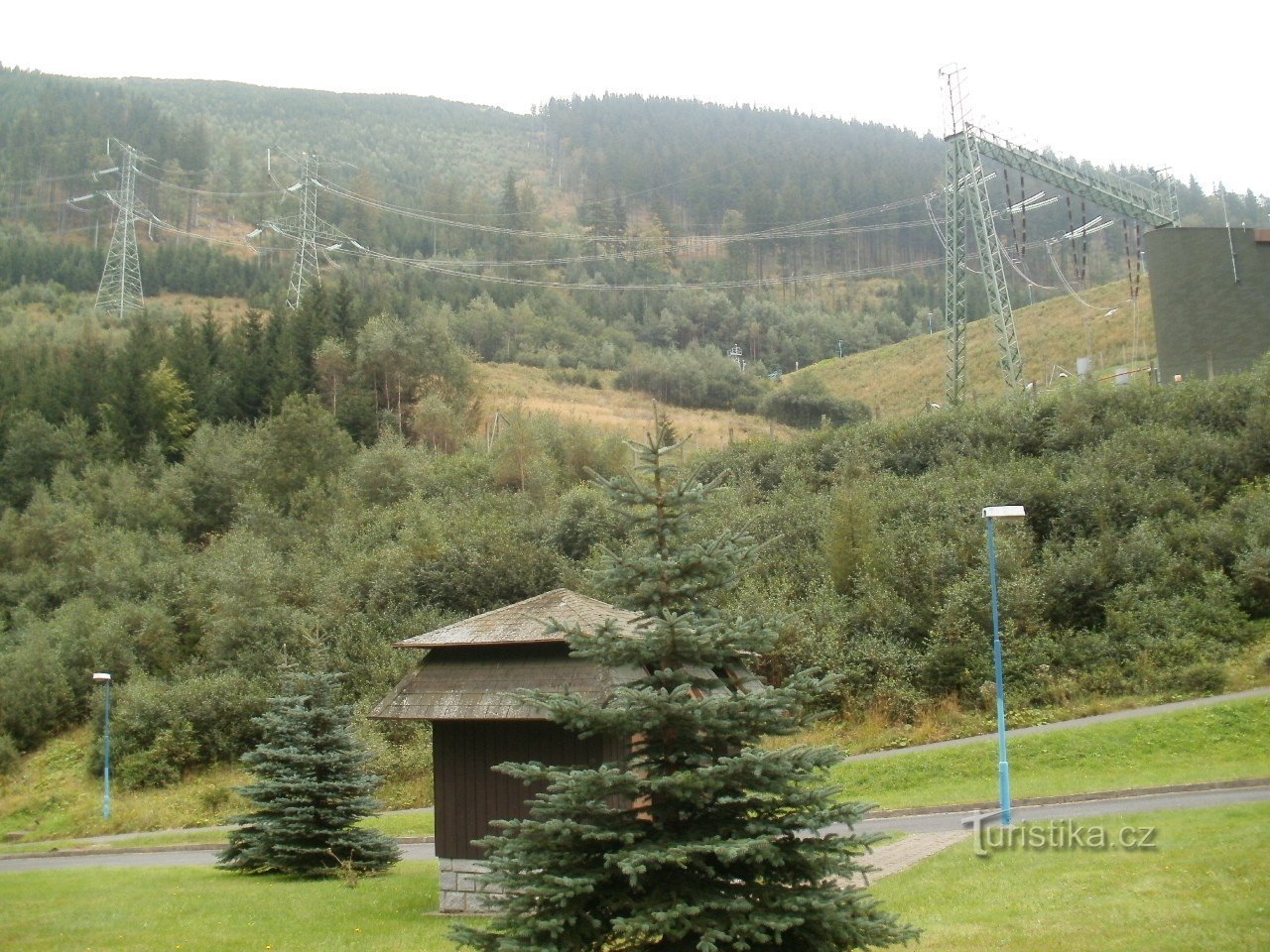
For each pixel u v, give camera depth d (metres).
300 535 52.62
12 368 72.44
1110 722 25.44
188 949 15.23
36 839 33.72
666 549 10.77
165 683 41.81
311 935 15.66
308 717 21.66
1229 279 48.09
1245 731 23.50
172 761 38.28
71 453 60.72
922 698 31.03
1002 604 32.88
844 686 32.16
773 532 42.06
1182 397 43.59
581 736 10.19
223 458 58.94
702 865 9.43
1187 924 12.00
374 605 44.44
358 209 166.88
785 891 9.56
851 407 90.50
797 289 174.75
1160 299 49.50
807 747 10.05
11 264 122.75
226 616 43.78
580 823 9.82
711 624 10.30
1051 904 13.51
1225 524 34.00
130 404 64.81
